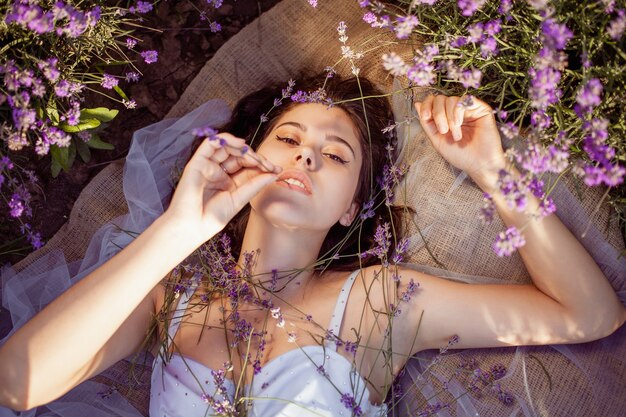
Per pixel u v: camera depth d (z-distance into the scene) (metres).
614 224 1.82
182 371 1.70
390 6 2.12
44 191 2.13
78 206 2.06
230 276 1.75
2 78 1.70
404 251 1.86
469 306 1.71
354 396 1.61
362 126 1.92
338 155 1.79
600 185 1.83
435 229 1.96
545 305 1.68
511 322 1.68
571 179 1.83
